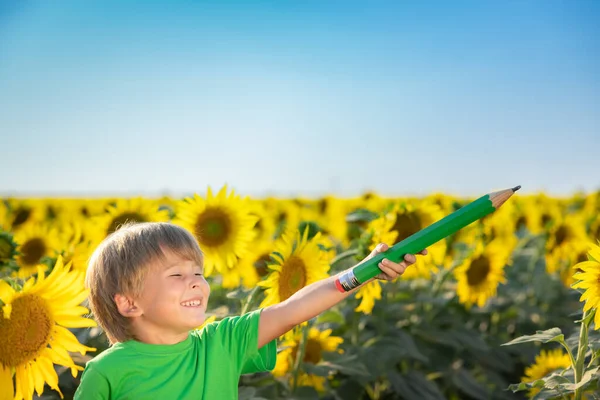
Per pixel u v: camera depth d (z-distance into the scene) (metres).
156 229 2.58
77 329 4.67
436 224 2.57
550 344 7.59
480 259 6.60
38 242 6.48
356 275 2.70
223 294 6.33
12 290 3.02
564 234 7.84
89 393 2.46
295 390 4.84
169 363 2.54
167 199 9.92
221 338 2.75
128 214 5.63
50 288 3.10
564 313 8.35
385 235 4.77
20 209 10.42
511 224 10.16
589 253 3.43
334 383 6.11
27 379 3.07
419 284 8.02
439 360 6.85
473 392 6.48
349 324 6.53
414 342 6.70
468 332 7.01
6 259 4.40
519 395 6.98
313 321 4.88
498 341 7.45
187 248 2.57
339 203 11.28
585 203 14.15
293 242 4.51
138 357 2.50
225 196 5.15
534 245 10.76
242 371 2.92
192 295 2.51
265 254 5.98
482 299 6.63
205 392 2.59
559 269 8.28
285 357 4.93
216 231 5.13
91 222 5.64
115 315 2.56
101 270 2.56
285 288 4.28
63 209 11.99
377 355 5.73
